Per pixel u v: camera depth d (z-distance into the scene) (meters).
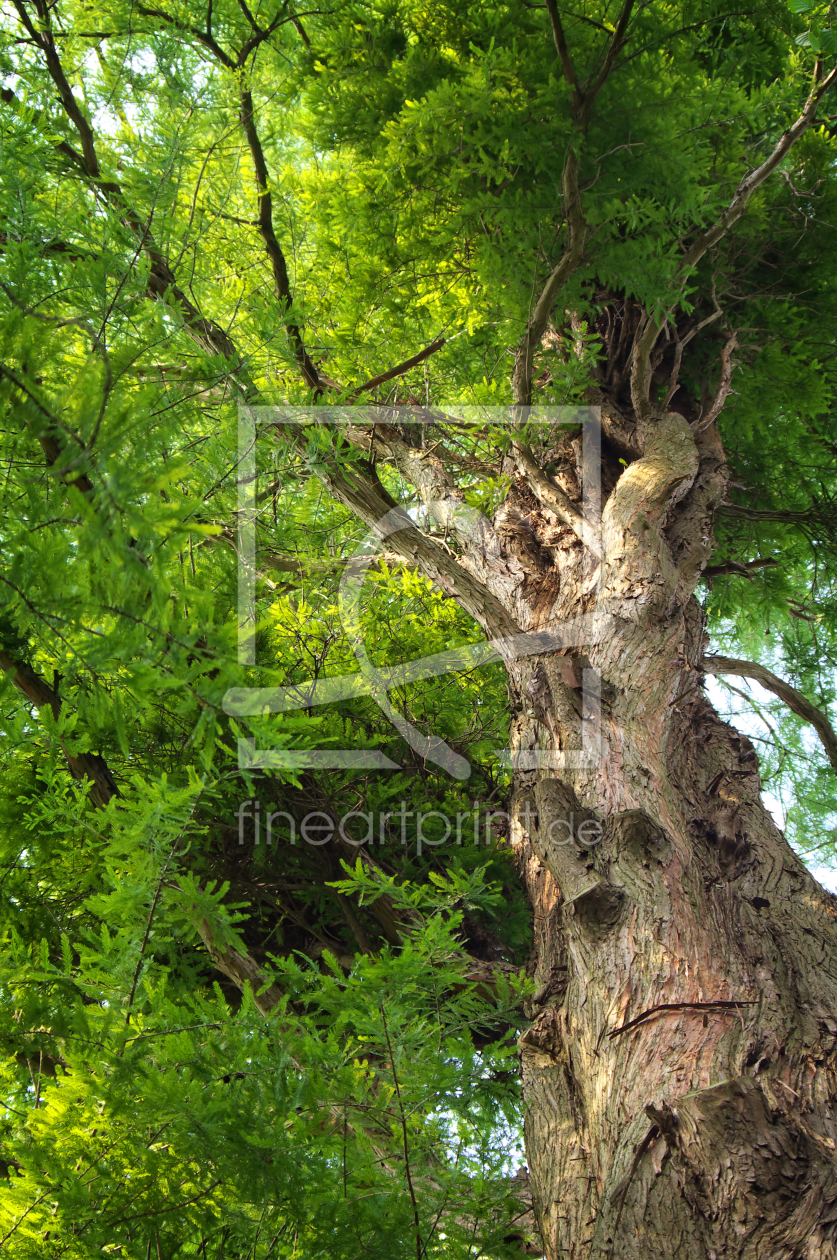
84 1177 2.32
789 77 4.62
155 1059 2.39
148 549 1.34
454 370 5.71
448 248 4.56
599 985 2.78
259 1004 3.51
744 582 7.33
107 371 1.51
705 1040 2.54
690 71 4.06
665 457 4.59
